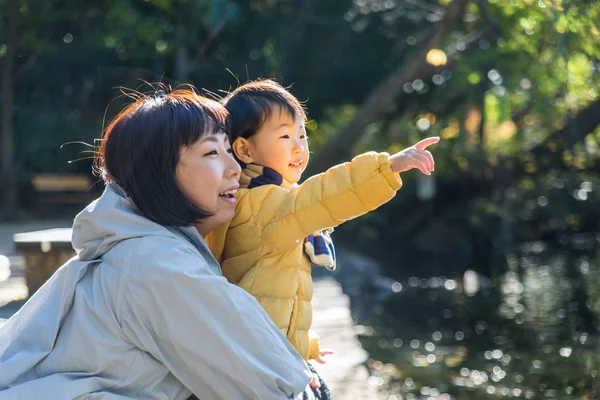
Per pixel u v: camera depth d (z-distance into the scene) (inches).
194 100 118.3
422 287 909.8
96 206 115.0
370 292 858.8
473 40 912.9
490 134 1346.0
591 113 1026.7
